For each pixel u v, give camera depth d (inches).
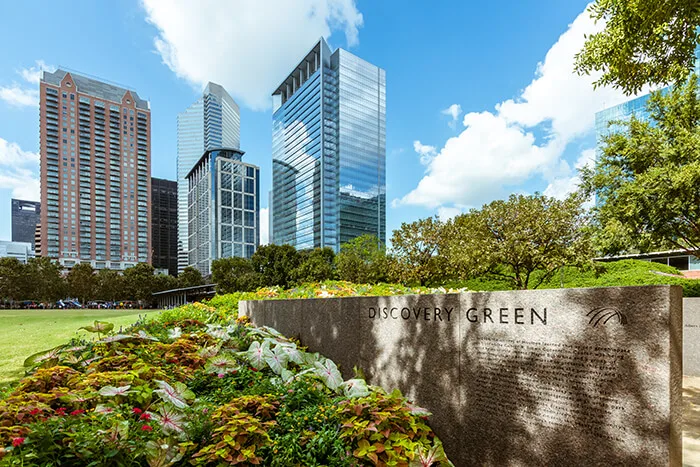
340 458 113.3
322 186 4146.2
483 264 616.1
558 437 116.9
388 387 182.7
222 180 6722.4
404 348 175.6
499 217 626.2
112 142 4680.1
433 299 162.7
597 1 203.2
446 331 155.8
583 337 113.7
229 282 1692.9
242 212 6924.2
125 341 226.7
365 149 4512.8
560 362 118.3
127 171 4778.5
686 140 370.3
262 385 162.4
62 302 2486.5
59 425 99.4
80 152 4461.1
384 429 123.0
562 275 687.1
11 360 305.0
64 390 128.1
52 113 4313.5
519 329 130.0
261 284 1446.9
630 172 432.1
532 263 585.9
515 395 129.3
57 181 4288.9
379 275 1208.2
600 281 664.4
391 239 936.9
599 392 109.1
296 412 137.4
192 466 105.7
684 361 276.7
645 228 402.9
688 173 335.3
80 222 4404.5
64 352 203.6
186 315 375.2
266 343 205.8
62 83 4392.2
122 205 4704.7
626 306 105.6
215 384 173.5
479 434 139.3
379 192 4613.7
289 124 4982.8
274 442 112.5
